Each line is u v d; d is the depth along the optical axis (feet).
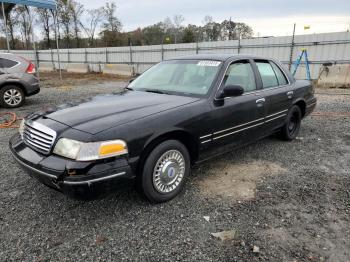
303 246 8.37
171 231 9.01
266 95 14.52
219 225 9.31
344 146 17.10
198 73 13.11
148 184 9.91
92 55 95.61
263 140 18.03
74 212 9.98
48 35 148.77
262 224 9.37
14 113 25.41
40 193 11.19
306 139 18.39
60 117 9.93
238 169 13.65
